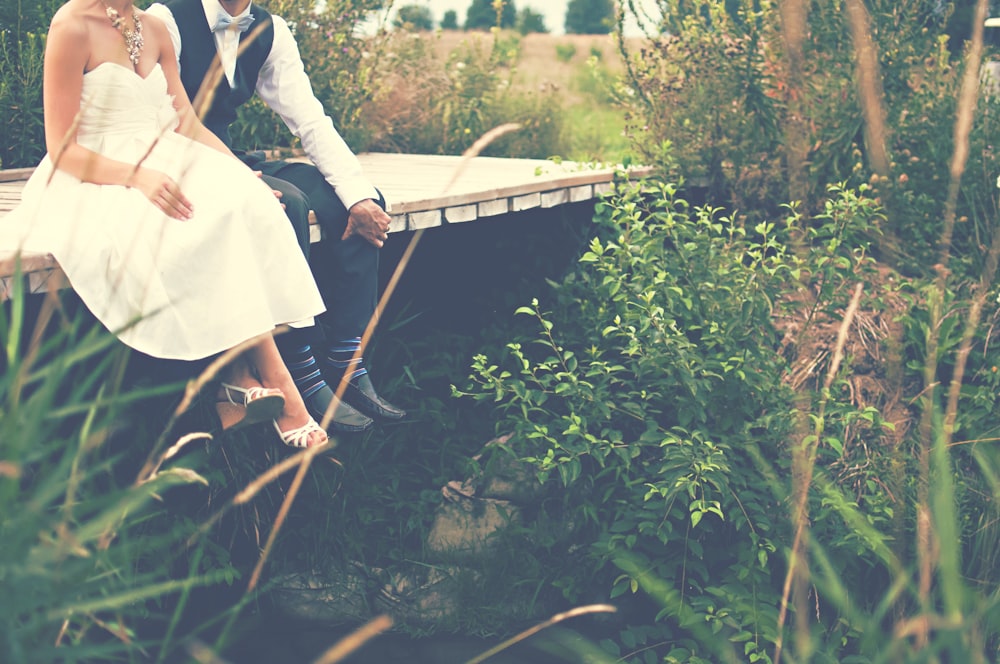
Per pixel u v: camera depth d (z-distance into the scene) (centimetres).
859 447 397
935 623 180
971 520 358
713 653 356
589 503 393
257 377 312
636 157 548
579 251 476
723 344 385
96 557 169
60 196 297
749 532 374
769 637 332
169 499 356
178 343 287
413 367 444
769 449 394
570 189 479
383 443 414
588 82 1138
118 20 307
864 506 381
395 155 636
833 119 490
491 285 494
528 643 371
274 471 195
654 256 405
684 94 538
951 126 481
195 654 188
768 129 504
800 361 432
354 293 363
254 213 303
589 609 194
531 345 451
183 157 302
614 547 370
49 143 299
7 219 298
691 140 529
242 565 378
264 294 300
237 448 363
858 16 236
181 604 185
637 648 363
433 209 406
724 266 412
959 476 370
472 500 405
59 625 187
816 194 509
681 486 352
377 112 718
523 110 820
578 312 456
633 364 399
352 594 387
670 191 419
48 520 162
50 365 173
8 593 153
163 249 285
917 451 389
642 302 387
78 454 173
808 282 460
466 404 446
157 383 337
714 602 361
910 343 422
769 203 530
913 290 465
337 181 360
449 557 396
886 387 421
